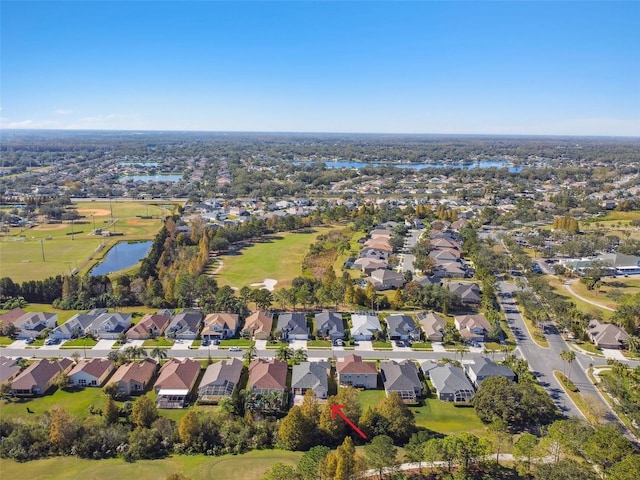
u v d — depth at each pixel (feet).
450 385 392.06
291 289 572.10
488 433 336.08
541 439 324.60
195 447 319.27
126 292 583.99
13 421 337.93
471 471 296.30
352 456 276.00
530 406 351.05
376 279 655.76
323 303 570.87
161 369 418.92
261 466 302.25
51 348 469.16
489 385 366.43
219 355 458.50
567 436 307.17
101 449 315.37
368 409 339.98
